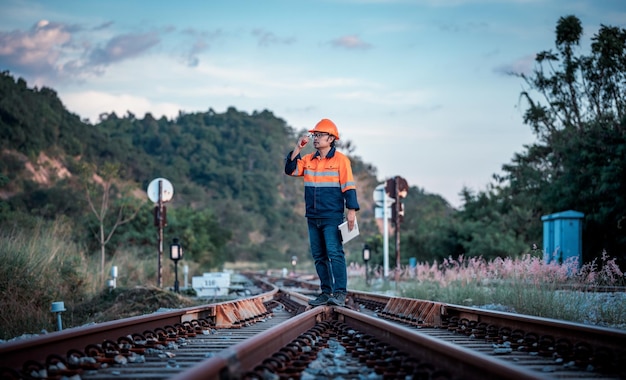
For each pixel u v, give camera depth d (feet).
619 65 97.45
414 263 104.12
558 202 82.02
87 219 123.95
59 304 30.94
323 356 19.72
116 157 403.54
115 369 17.98
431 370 15.07
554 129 104.83
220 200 473.67
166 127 609.42
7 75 304.09
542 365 18.97
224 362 12.45
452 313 31.71
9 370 15.29
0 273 41.32
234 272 225.76
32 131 292.40
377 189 88.94
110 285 56.49
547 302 36.24
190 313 30.99
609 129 79.51
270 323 35.14
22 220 86.58
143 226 131.54
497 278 48.85
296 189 593.83
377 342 21.18
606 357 18.04
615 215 75.25
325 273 32.76
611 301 36.17
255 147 607.37
